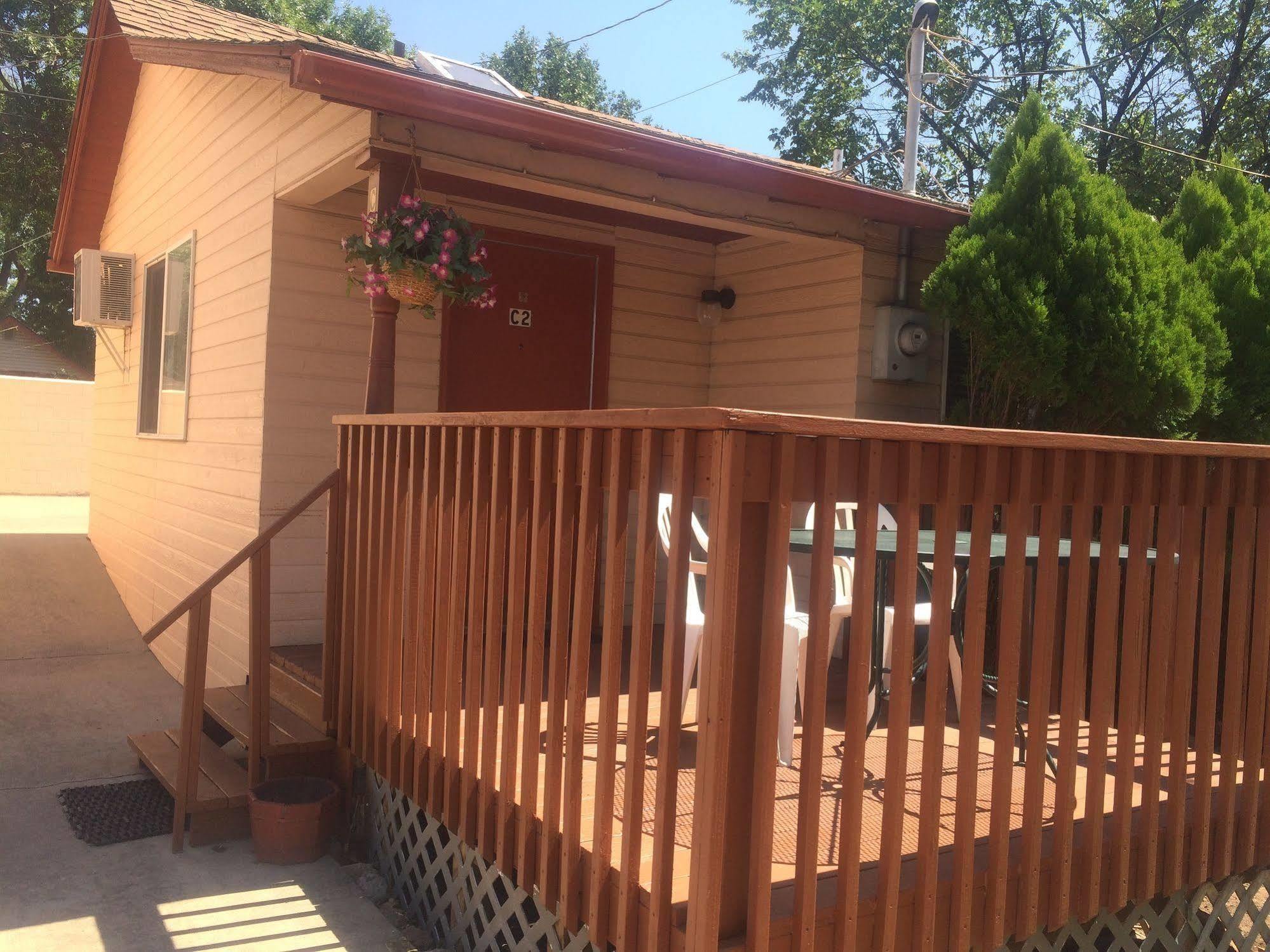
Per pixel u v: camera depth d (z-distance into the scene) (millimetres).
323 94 4117
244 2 23266
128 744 5766
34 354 22016
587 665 2766
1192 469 3152
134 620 8484
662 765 2453
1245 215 6590
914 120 10773
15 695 6543
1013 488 2723
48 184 22344
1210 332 5598
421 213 4496
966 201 20453
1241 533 3316
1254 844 3541
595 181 5105
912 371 6145
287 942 3500
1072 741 2938
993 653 5570
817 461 2395
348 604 4418
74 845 4254
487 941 3369
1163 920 3484
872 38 19797
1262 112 17328
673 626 2424
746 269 6949
